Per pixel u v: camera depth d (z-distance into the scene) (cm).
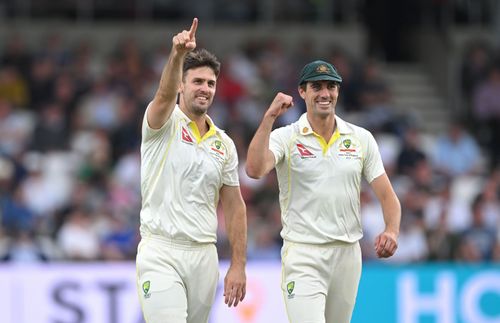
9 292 4159
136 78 6431
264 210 5250
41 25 7075
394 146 6288
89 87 6312
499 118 7038
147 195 2650
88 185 5594
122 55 6644
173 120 2652
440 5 7656
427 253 5338
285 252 2783
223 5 7388
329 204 2745
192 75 2636
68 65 6494
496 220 5641
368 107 6706
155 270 2617
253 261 4691
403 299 4425
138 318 4231
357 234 2784
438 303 4462
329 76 2714
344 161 2755
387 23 7762
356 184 2773
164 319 2600
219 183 2681
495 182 6072
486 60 7219
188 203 2633
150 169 2641
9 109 6116
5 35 7000
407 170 6078
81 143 5922
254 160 2631
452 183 6231
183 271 2630
